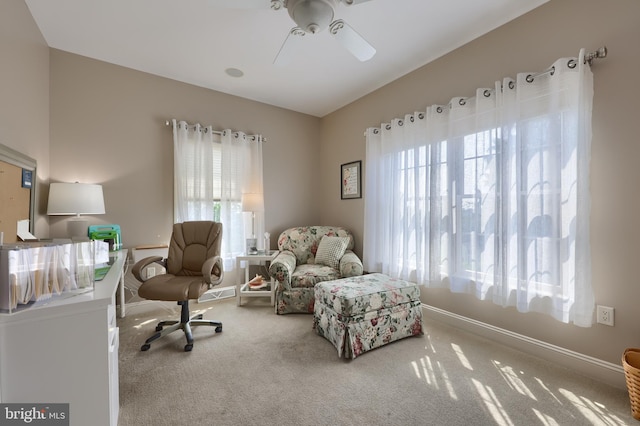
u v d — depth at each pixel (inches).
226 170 132.3
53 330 39.8
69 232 94.4
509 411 58.2
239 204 137.3
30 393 38.9
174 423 54.4
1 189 63.2
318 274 116.3
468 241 94.0
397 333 88.4
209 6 79.5
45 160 95.0
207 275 86.7
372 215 129.9
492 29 89.2
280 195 156.4
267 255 129.2
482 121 88.6
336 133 158.9
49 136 98.5
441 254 101.7
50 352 39.7
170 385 66.1
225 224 132.3
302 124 163.9
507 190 81.7
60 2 77.5
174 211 121.8
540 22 78.5
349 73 118.0
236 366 74.7
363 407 59.4
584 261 67.4
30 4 78.3
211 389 64.9
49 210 89.0
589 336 70.6
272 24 87.3
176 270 99.0
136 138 115.6
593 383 67.4
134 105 115.1
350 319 80.1
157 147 120.2
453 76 100.7
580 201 67.5
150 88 118.5
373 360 78.3
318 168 170.6
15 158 69.4
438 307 107.4
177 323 95.8
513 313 85.6
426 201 104.7
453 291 96.6
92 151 106.7
